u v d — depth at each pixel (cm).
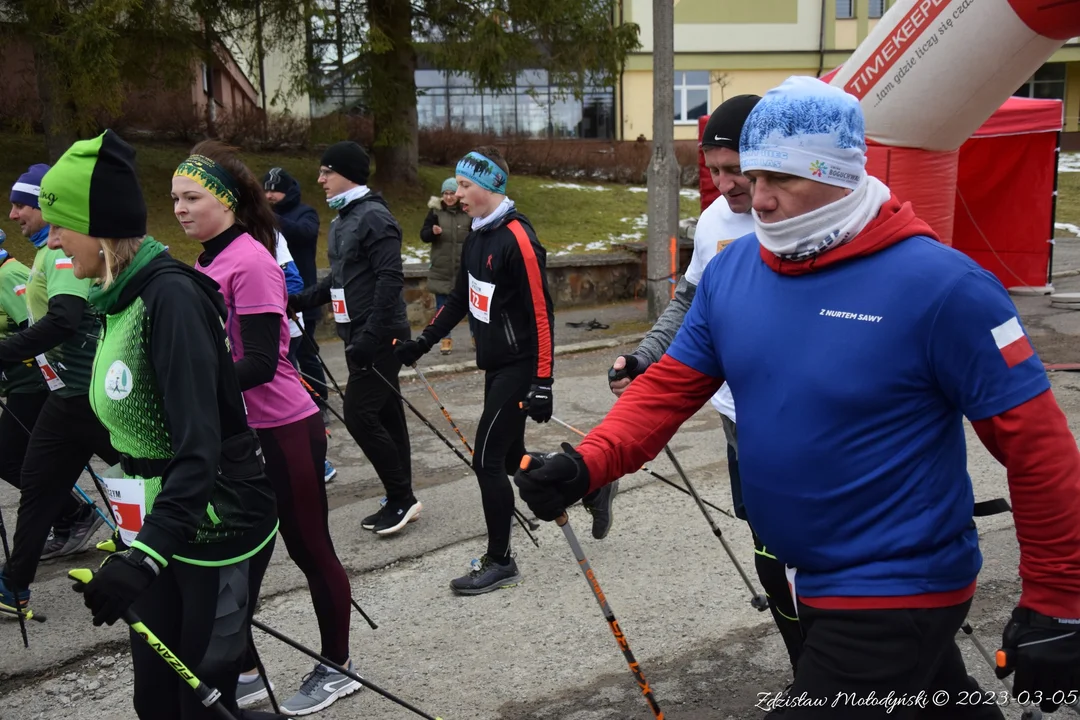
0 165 1394
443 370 881
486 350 416
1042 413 173
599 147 2089
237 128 1725
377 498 547
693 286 327
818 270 190
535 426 691
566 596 407
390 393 477
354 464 620
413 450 641
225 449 230
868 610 183
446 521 504
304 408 321
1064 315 1043
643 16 2864
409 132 1502
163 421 223
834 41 2961
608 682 338
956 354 176
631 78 2877
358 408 470
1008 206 1205
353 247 477
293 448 314
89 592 190
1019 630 178
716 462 582
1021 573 182
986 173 1211
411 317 1095
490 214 411
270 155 1711
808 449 187
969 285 176
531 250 400
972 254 1252
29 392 443
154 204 1337
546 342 400
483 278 410
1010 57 709
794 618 278
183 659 223
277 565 452
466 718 319
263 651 371
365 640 376
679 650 357
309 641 378
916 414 182
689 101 2962
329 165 475
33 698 342
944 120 763
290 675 353
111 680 354
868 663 182
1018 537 180
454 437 668
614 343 991
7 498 563
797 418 188
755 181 194
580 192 1830
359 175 479
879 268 184
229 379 230
